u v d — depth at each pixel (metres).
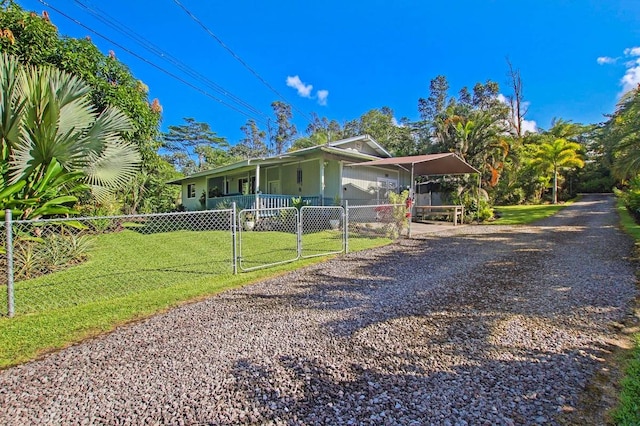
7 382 2.26
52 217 6.32
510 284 4.50
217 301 3.98
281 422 1.84
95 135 6.04
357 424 1.80
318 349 2.72
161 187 17.00
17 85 5.30
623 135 12.89
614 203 21.48
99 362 2.54
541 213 17.22
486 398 2.02
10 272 3.51
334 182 13.25
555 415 1.84
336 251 7.27
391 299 3.97
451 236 9.68
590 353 2.56
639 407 1.87
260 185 16.38
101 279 5.07
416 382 2.21
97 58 9.74
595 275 4.82
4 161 5.04
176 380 2.28
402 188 16.19
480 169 17.67
